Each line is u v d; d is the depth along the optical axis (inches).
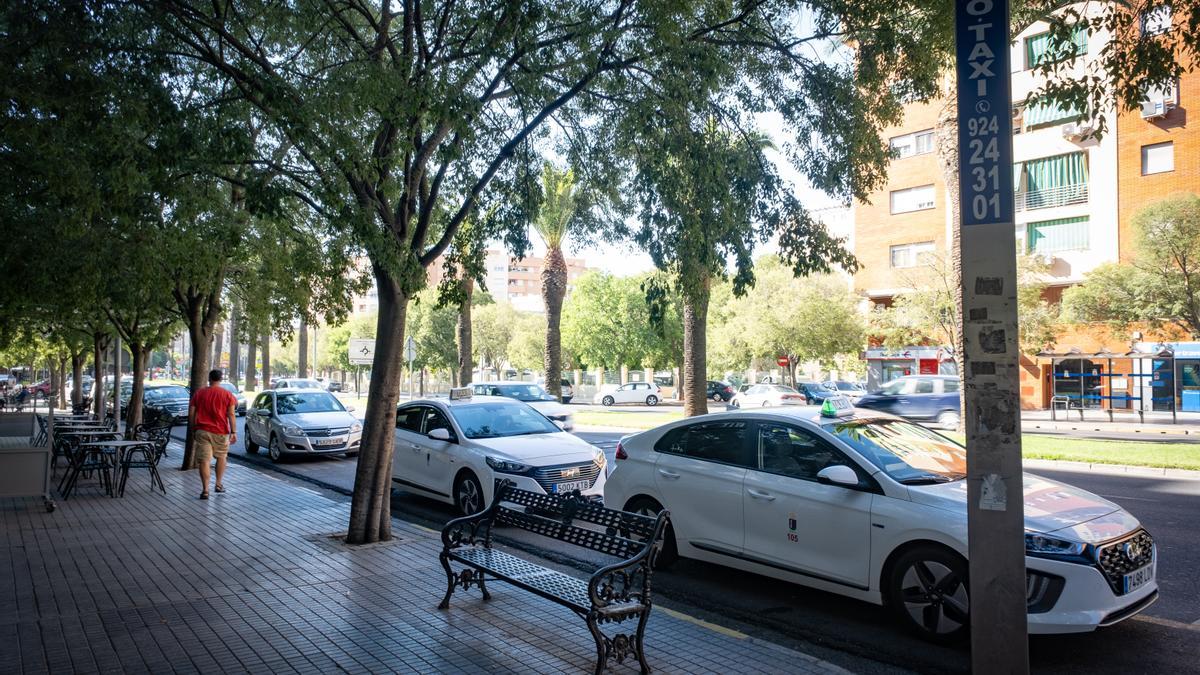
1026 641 156.1
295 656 193.5
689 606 252.4
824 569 235.3
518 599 243.1
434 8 339.0
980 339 160.6
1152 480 533.0
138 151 289.6
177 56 338.3
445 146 299.7
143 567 283.6
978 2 160.6
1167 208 1125.1
